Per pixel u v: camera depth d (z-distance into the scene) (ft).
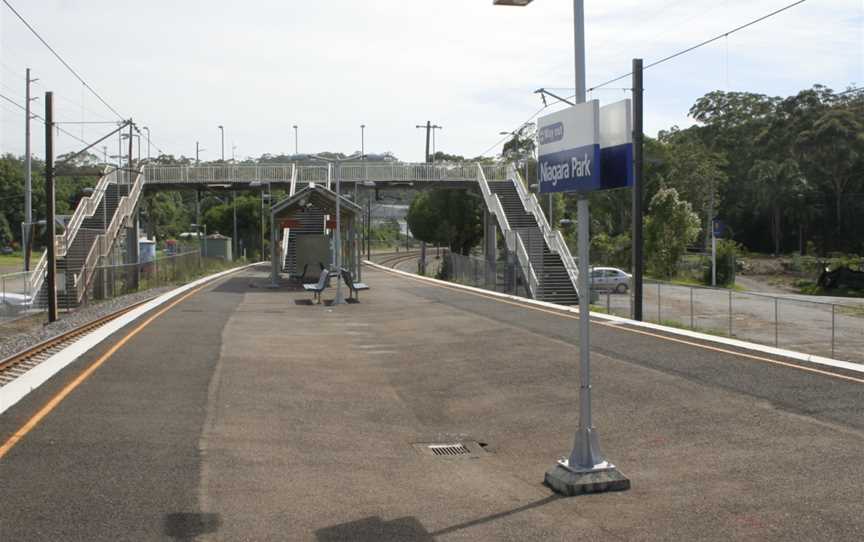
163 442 31.32
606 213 276.41
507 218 162.81
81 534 20.92
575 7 26.32
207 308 91.04
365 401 42.65
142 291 135.33
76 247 140.56
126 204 161.79
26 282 111.24
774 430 31.48
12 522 21.74
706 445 30.35
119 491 24.79
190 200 431.84
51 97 94.73
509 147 260.62
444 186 191.62
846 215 288.71
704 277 184.24
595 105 24.71
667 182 267.18
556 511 23.43
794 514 22.13
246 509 23.40
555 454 31.89
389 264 270.26
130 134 164.96
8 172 323.37
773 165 290.35
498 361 52.42
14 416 34.91
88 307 110.32
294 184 182.50
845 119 284.00
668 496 24.53
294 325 76.64
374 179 186.50
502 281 151.94
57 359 51.29
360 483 26.99
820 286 182.80
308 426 36.17
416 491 26.08
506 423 37.55
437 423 38.42
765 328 84.84
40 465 27.48
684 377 42.55
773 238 310.24
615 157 24.47
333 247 150.61
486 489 26.43
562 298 123.34
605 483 25.40
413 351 59.57
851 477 25.23
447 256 206.59
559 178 27.50
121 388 42.06
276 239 132.98
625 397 39.19
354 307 95.81
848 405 34.55
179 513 22.81
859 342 73.36
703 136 343.05
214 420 35.86
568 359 50.93
